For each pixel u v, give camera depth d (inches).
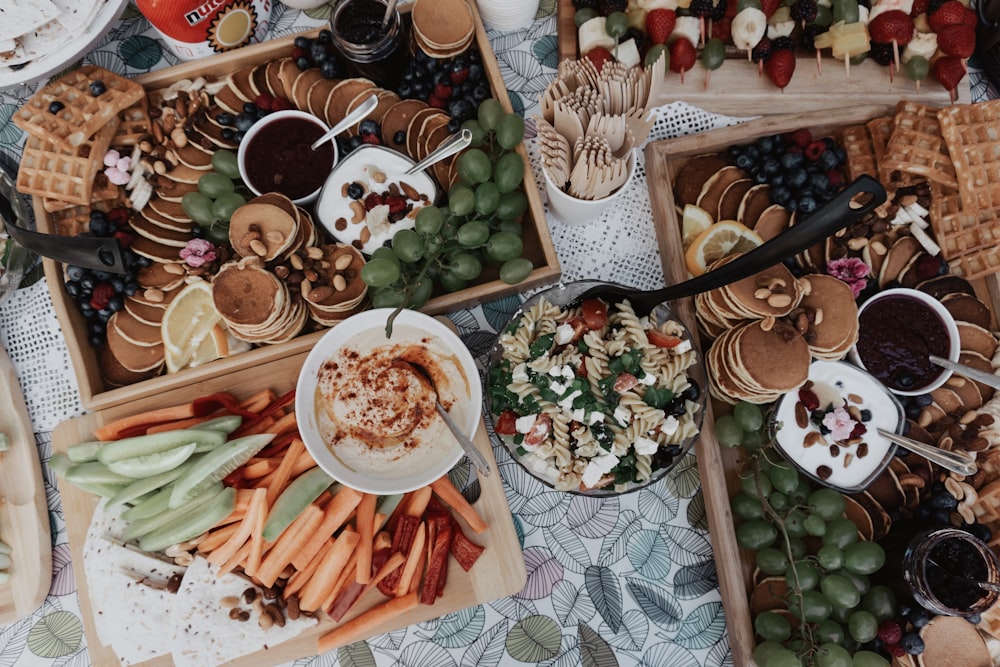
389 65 62.4
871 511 60.4
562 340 56.2
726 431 58.3
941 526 56.4
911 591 54.2
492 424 62.9
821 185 62.6
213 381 60.6
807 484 60.1
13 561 60.2
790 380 54.7
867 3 66.7
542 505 63.5
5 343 63.5
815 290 58.0
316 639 59.3
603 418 55.6
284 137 61.4
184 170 62.6
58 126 59.2
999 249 62.9
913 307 61.1
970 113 61.9
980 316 63.2
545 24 69.7
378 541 58.2
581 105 51.2
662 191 63.5
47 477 62.4
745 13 62.6
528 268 55.5
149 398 60.0
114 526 58.4
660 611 62.2
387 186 60.2
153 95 64.5
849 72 66.6
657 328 58.9
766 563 57.4
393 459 56.8
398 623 59.9
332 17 58.5
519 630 62.0
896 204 64.1
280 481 56.9
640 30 65.5
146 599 57.2
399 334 57.7
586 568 62.9
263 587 57.6
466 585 60.2
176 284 60.7
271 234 55.1
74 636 60.9
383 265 53.3
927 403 60.8
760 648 56.0
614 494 56.2
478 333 65.4
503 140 57.7
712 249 61.9
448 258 58.2
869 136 65.2
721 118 68.1
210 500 57.0
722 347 58.5
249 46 63.0
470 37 61.1
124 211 61.6
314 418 56.4
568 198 56.1
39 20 57.4
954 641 55.6
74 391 63.2
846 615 57.5
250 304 54.4
